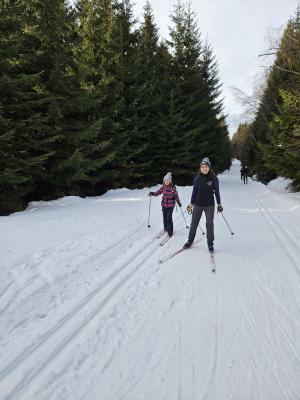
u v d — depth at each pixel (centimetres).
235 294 449
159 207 1130
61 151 1267
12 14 1018
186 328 365
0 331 358
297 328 364
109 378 287
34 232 744
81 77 1349
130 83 1880
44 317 388
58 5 1220
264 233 787
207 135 2538
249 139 4228
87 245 661
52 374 291
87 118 1522
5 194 1091
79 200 1296
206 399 263
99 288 467
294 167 1449
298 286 475
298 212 1063
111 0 1789
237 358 313
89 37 1605
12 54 1032
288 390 272
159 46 2431
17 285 471
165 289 465
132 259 590
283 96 1320
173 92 2155
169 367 301
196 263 572
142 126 2009
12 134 1031
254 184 2591
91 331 359
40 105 1206
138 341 341
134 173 1883
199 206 621
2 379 284
